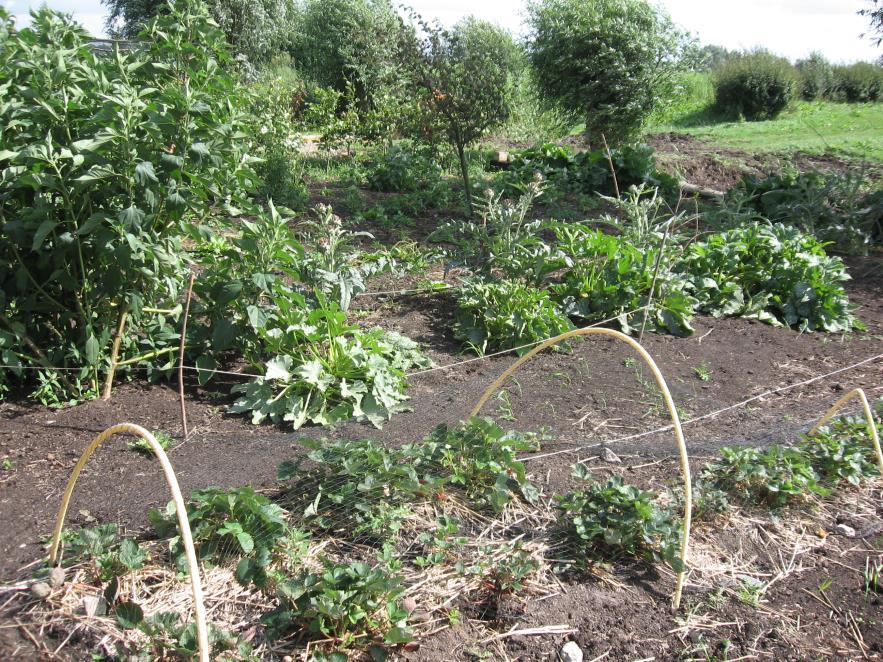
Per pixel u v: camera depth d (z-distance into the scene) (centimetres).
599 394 475
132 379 450
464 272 687
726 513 348
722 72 2256
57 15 437
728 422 443
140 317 445
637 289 600
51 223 375
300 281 524
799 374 533
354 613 256
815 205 922
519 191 1085
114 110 373
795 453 370
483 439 356
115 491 334
